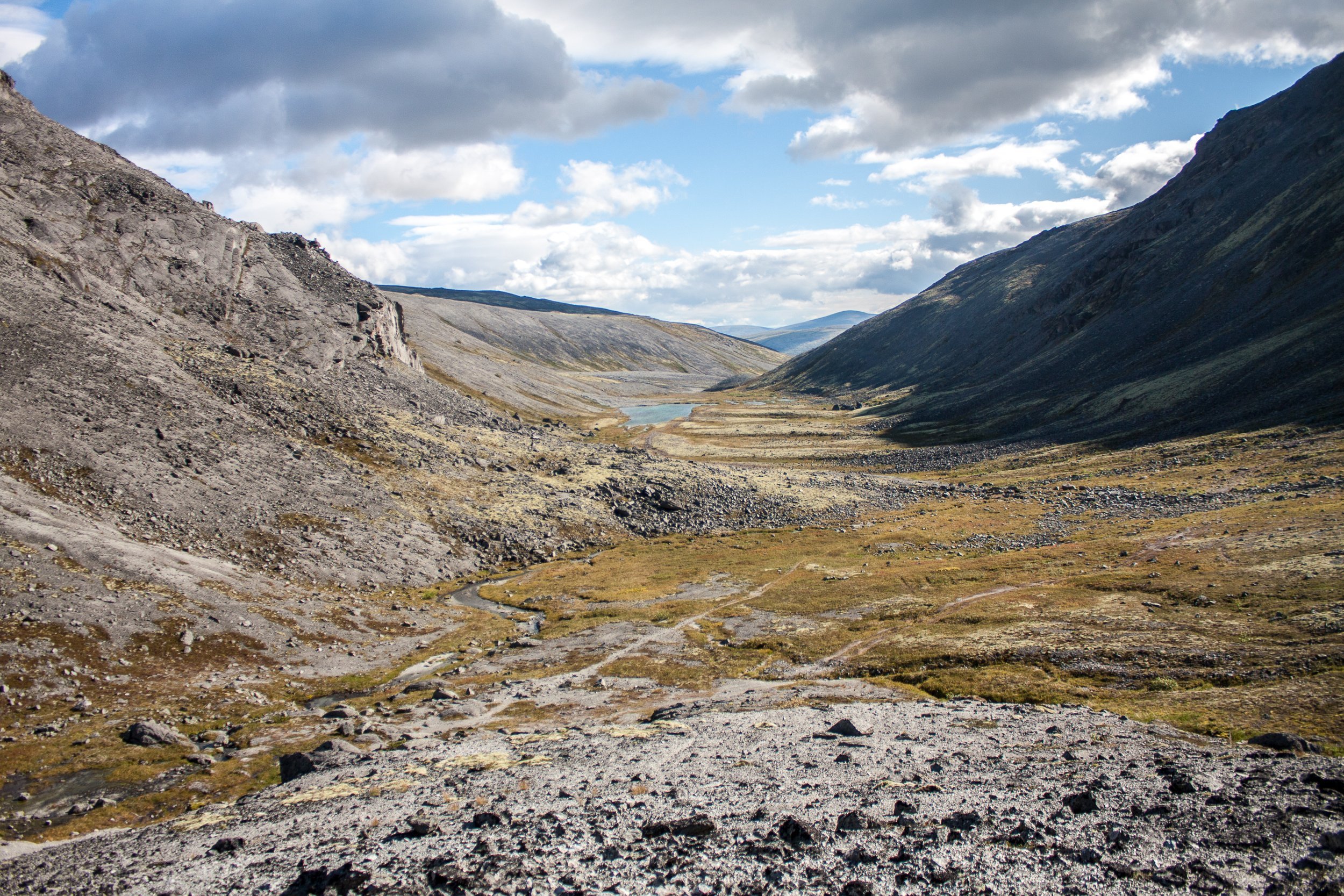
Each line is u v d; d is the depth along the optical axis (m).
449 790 32.66
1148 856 20.23
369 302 185.12
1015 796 26.77
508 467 145.25
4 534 63.91
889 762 34.06
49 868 27.61
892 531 123.19
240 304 153.25
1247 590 65.38
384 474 118.44
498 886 20.12
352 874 21.25
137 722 48.47
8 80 165.62
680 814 26.31
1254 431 141.62
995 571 91.62
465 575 104.12
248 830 29.58
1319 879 18.08
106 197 153.50
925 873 19.75
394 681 65.94
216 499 88.19
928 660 63.00
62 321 102.56
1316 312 165.88
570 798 29.36
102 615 60.88
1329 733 37.06
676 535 130.62
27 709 49.97
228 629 67.12
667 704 55.72
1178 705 45.53
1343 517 83.00
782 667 66.38
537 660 71.94
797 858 21.30
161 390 101.44
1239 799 24.08
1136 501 121.38
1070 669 56.69
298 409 122.81
